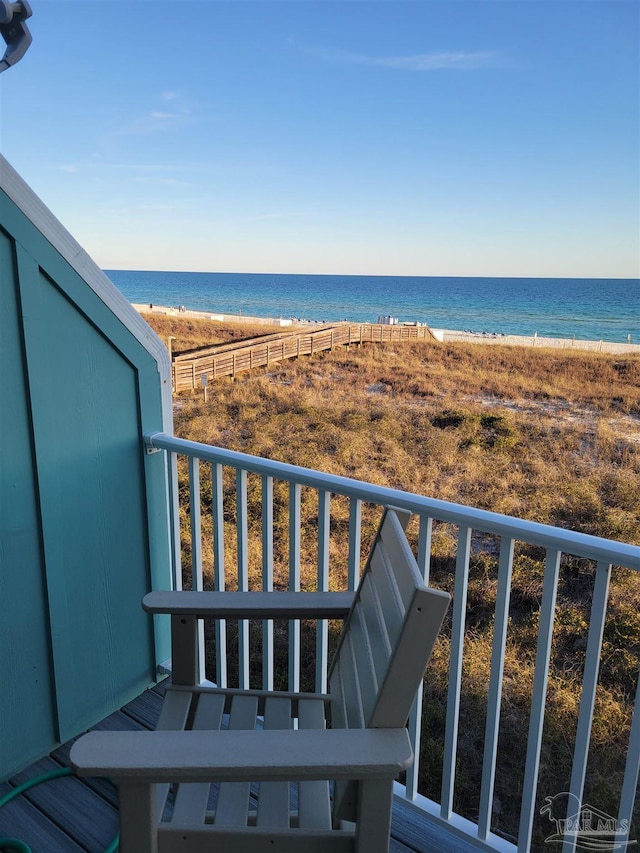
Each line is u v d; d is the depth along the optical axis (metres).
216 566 1.87
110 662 1.91
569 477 11.46
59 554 1.70
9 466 1.56
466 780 3.10
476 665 4.53
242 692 1.30
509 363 25.20
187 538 7.57
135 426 1.89
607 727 3.70
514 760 3.30
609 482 11.14
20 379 1.55
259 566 7.00
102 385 1.77
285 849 0.92
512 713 3.87
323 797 1.06
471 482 11.35
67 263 1.60
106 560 1.85
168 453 1.95
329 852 0.91
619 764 3.30
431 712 3.82
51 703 1.74
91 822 1.49
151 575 2.00
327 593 1.27
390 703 0.86
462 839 1.43
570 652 4.80
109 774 0.79
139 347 1.85
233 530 7.89
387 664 0.86
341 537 7.79
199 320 40.88
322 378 21.77
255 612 1.22
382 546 1.11
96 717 1.88
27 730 1.68
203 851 0.91
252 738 0.84
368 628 1.05
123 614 1.93
